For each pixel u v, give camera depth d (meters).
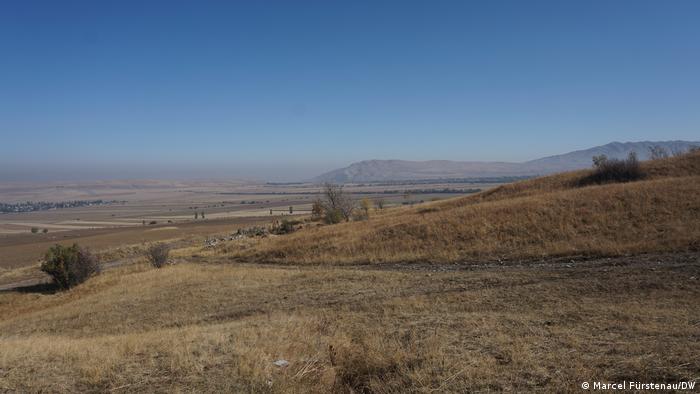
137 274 27.86
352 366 6.50
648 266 14.20
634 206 22.33
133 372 6.83
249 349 7.55
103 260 48.25
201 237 64.00
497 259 19.61
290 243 32.00
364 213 49.84
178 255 40.56
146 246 54.94
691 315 8.05
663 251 16.28
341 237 29.98
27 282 36.53
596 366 5.56
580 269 15.10
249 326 10.21
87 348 8.76
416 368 5.88
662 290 10.86
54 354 8.39
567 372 5.43
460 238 23.73
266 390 5.83
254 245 37.03
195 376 6.49
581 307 9.52
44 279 36.91
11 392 6.30
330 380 6.13
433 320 9.00
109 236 89.56
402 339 7.62
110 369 7.01
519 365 5.81
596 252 17.64
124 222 170.88
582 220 22.17
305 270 22.64
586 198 25.22
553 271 15.23
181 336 9.47
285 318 11.04
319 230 36.47
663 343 6.20
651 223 19.86
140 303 18.30
